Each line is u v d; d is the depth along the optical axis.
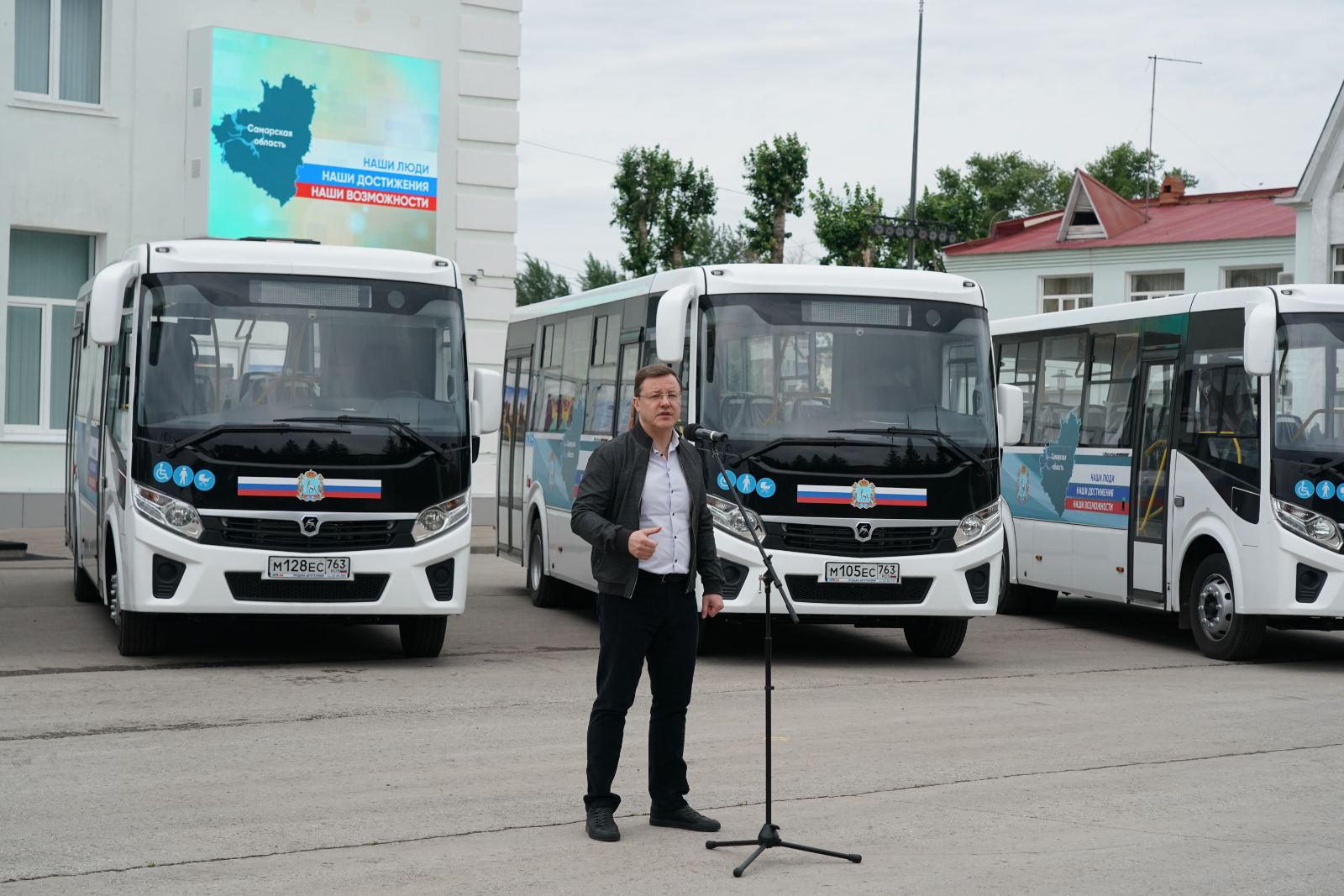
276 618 12.46
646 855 6.65
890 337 12.83
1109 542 15.50
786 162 54.28
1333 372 13.38
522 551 18.00
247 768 8.36
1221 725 10.31
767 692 6.78
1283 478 13.15
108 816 7.21
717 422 12.36
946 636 13.48
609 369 15.03
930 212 63.44
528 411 18.11
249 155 24.78
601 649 7.04
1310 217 34.97
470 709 10.33
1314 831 7.25
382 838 6.87
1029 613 17.98
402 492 11.85
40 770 8.22
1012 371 17.73
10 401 23.92
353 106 25.75
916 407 12.70
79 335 17.36
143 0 24.56
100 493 13.35
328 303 11.98
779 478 12.33
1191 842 7.00
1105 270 47.06
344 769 8.35
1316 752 9.37
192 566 11.42
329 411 11.79
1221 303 13.98
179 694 10.73
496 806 7.53
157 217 24.75
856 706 10.82
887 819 7.42
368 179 25.95
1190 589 14.34
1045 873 6.41
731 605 12.30
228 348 11.73
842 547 12.39
